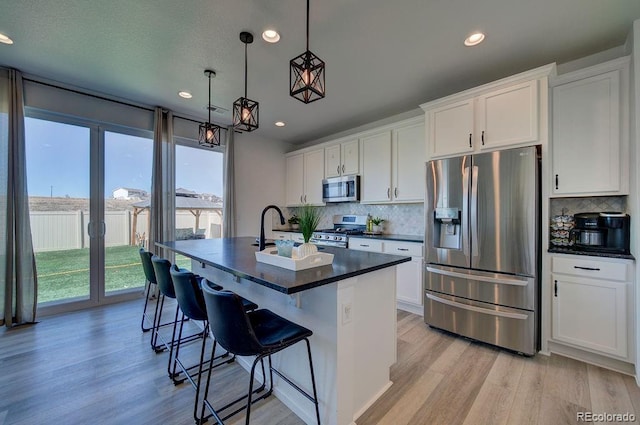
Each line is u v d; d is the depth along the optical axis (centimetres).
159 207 365
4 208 275
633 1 181
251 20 204
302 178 506
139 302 355
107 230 349
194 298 165
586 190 229
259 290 201
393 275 197
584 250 223
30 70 278
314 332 157
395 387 188
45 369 207
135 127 359
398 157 368
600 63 229
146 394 181
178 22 206
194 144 418
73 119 323
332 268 155
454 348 241
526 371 205
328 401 149
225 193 441
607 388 184
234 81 298
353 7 189
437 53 244
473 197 252
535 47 234
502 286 237
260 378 196
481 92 256
